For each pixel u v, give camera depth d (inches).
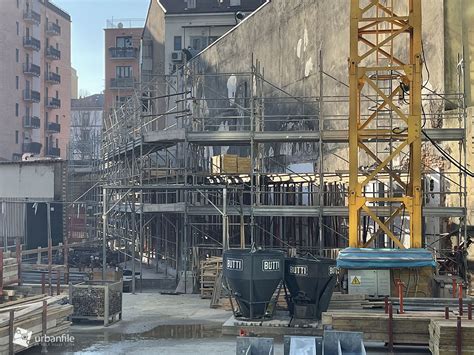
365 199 761.0
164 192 1216.2
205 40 2432.3
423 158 976.3
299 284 692.1
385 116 1095.0
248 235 1202.6
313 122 1368.1
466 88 933.8
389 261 711.7
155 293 949.8
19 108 2861.7
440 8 960.3
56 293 739.4
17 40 2829.7
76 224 1699.1
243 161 1017.5
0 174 1611.7
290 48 1504.7
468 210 873.5
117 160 1437.0
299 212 915.4
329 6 1317.7
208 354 569.6
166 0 2549.2
